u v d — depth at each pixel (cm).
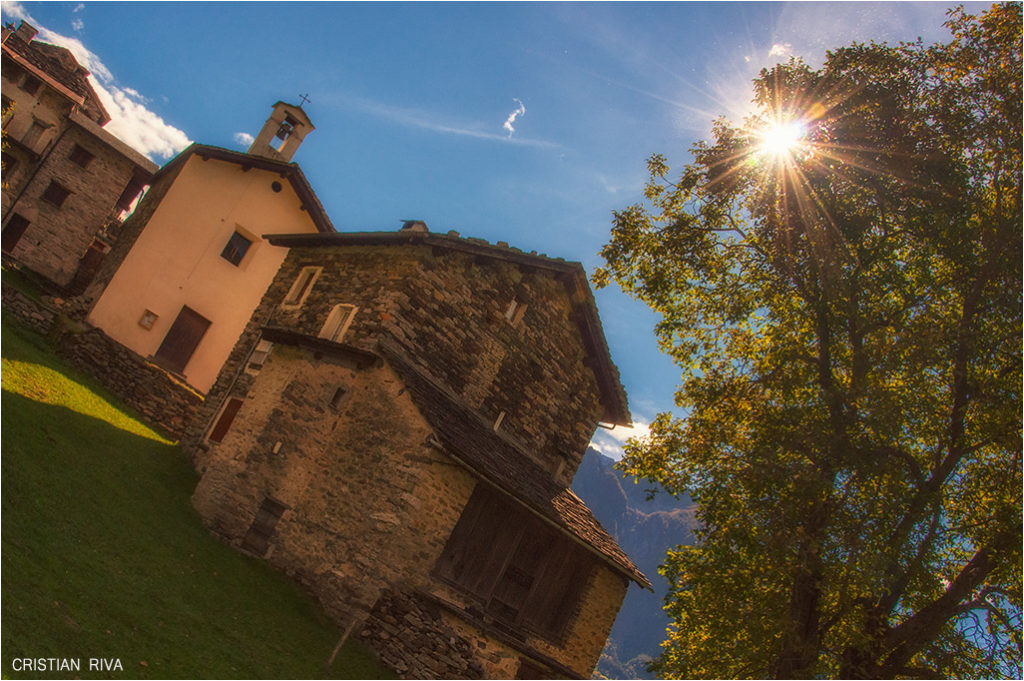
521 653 1728
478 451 1719
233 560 1554
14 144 3225
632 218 1839
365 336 1825
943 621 1361
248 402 1902
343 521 1628
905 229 1540
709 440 1672
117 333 2789
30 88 3328
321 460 1738
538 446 2125
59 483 1349
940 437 1462
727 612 1509
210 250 2997
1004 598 1399
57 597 969
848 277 1538
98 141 3441
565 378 2194
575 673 1861
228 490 1683
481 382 1988
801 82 1667
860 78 1599
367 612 1513
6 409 1553
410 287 1859
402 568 1560
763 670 1548
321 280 2202
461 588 1686
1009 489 1409
